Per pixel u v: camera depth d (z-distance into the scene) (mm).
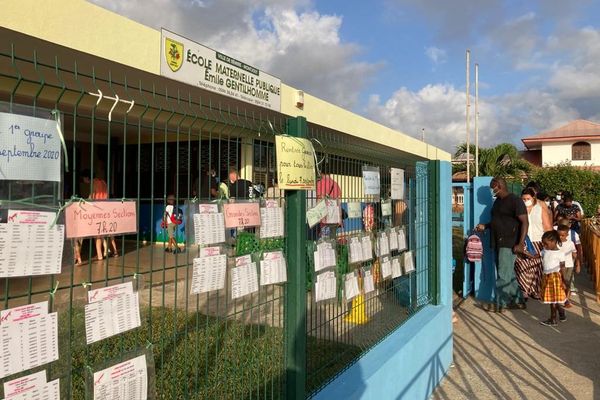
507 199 7074
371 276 3875
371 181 3861
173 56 3428
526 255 6984
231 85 3750
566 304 7465
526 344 5684
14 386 1422
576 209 10328
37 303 1465
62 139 1529
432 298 5090
